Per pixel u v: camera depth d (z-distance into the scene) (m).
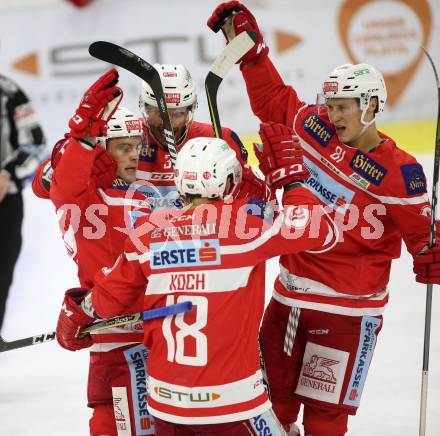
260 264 10.91
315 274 13.29
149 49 34.75
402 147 35.47
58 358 18.88
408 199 12.88
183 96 13.19
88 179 11.96
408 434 14.51
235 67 34.19
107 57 11.95
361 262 13.28
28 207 31.52
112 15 34.59
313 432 13.45
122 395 12.54
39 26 34.69
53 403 16.47
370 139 13.23
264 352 13.82
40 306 22.06
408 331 19.11
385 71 35.25
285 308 13.62
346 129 13.02
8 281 18.95
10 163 18.77
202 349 10.51
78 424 15.49
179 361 10.60
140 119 14.16
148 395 11.19
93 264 12.68
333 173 13.35
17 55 34.91
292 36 34.91
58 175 11.87
